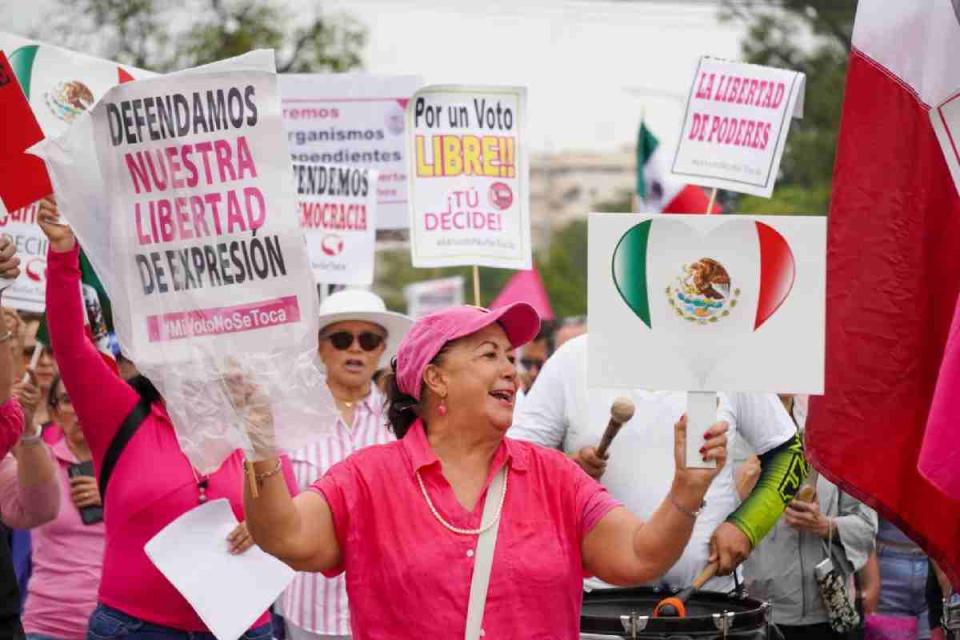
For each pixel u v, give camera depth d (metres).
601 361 4.75
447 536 4.73
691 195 11.22
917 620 8.61
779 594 7.49
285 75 10.80
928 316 5.41
